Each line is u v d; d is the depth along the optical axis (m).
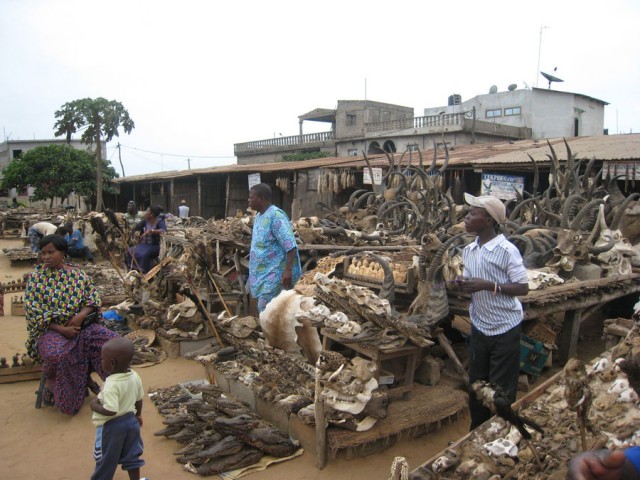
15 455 3.84
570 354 5.59
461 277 3.41
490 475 2.89
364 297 4.15
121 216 12.73
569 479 1.51
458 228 7.65
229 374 4.70
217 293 6.36
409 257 5.93
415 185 10.91
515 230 7.32
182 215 19.84
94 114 27.25
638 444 2.80
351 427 3.70
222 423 3.75
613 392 3.41
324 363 3.64
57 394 4.43
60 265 4.61
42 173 27.30
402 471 2.66
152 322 6.39
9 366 5.24
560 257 6.03
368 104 30.70
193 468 3.59
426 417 4.04
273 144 34.09
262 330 4.97
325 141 31.16
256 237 5.36
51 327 4.48
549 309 5.01
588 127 28.16
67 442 4.04
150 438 4.09
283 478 3.51
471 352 3.65
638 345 3.68
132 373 3.33
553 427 3.22
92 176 28.73
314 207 17.95
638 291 6.61
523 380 4.91
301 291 4.88
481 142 24.39
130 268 8.83
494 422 3.30
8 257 13.36
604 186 10.02
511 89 28.33
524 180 13.28
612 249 6.46
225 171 20.70
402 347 4.04
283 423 4.11
